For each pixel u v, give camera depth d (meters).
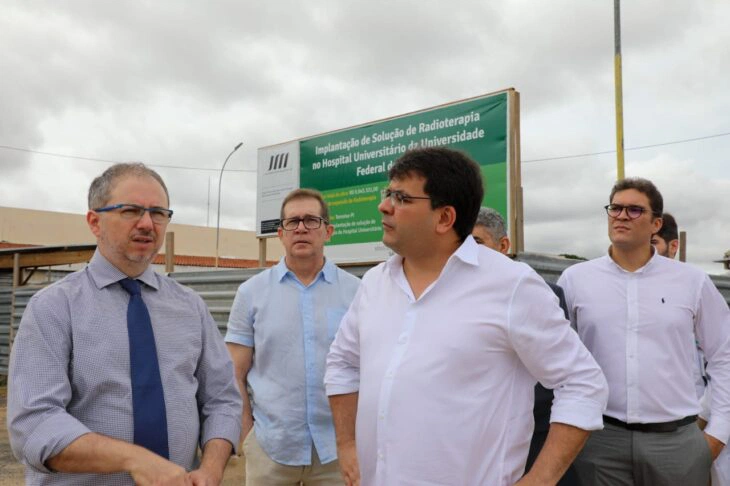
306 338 3.13
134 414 1.88
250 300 3.27
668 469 2.80
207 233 35.72
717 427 3.00
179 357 2.04
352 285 3.34
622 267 3.01
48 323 1.82
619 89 14.85
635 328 2.90
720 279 7.59
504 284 1.81
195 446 2.06
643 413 2.83
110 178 1.98
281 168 8.23
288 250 3.21
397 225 1.92
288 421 3.04
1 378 13.92
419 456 1.78
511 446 1.79
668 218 3.91
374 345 1.96
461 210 1.92
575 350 1.82
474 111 6.11
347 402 2.23
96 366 1.86
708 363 3.11
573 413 1.74
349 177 7.36
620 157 14.78
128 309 1.97
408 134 6.72
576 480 2.89
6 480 6.15
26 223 30.25
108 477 1.83
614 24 14.95
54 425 1.71
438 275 1.93
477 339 1.78
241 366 3.25
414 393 1.80
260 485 3.10
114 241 1.95
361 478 1.96
